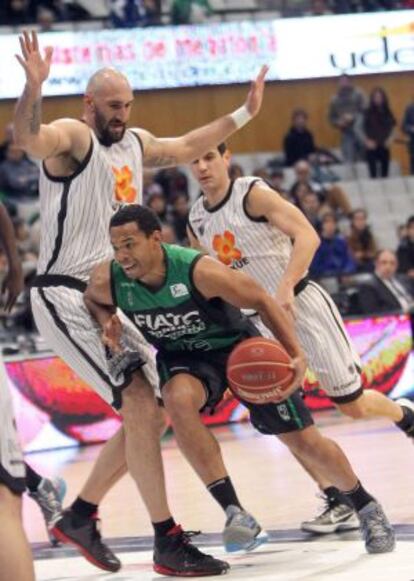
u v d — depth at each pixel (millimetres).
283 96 21172
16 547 4188
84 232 6172
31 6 19031
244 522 5746
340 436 11867
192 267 5746
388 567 5707
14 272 5535
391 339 14742
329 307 7039
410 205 19984
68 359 6238
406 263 16688
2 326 13969
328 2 20438
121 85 6129
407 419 7312
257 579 5688
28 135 5801
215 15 19906
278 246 6988
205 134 6711
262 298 5742
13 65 18672
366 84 21328
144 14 19359
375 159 20094
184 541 5945
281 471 9789
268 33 20016
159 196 16547
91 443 13391
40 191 6250
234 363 5688
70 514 6234
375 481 8695
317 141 21312
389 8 20609
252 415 6211
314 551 6355
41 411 13117
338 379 6973
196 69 19578
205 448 5824
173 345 6035
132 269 5727
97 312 6020
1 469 4273
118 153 6246
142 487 5961
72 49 18828
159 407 6113
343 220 18812
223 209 7016
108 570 6195
